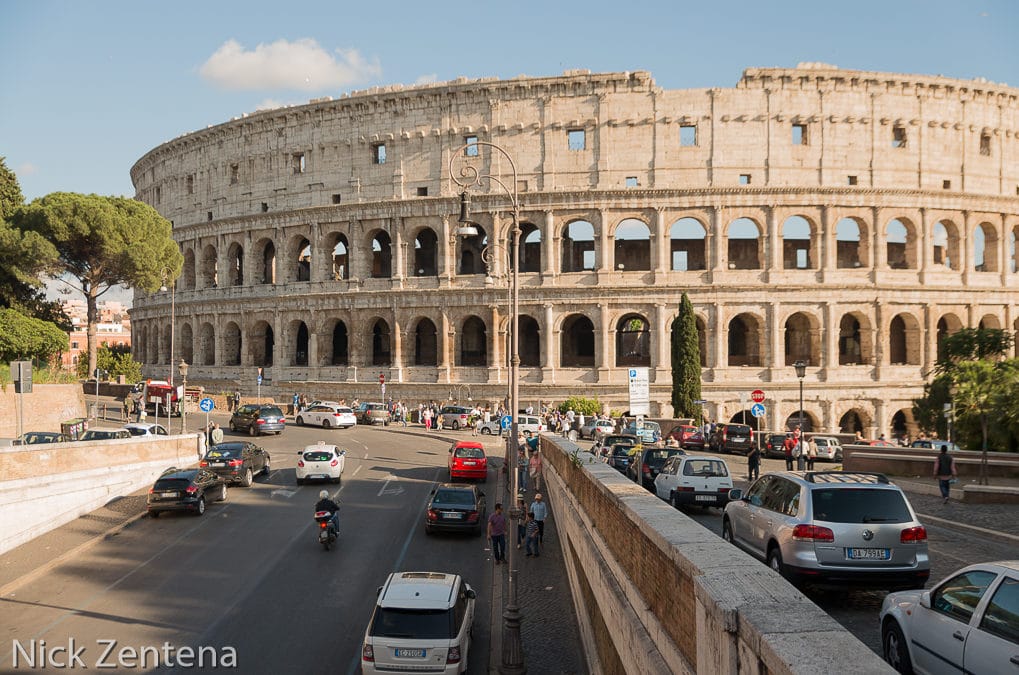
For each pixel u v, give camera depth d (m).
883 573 19.22
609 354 88.19
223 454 52.62
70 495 43.72
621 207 88.00
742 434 71.00
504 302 90.56
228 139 108.19
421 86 93.44
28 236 88.56
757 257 93.12
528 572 35.00
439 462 64.88
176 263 103.69
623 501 17.59
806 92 87.75
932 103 89.88
